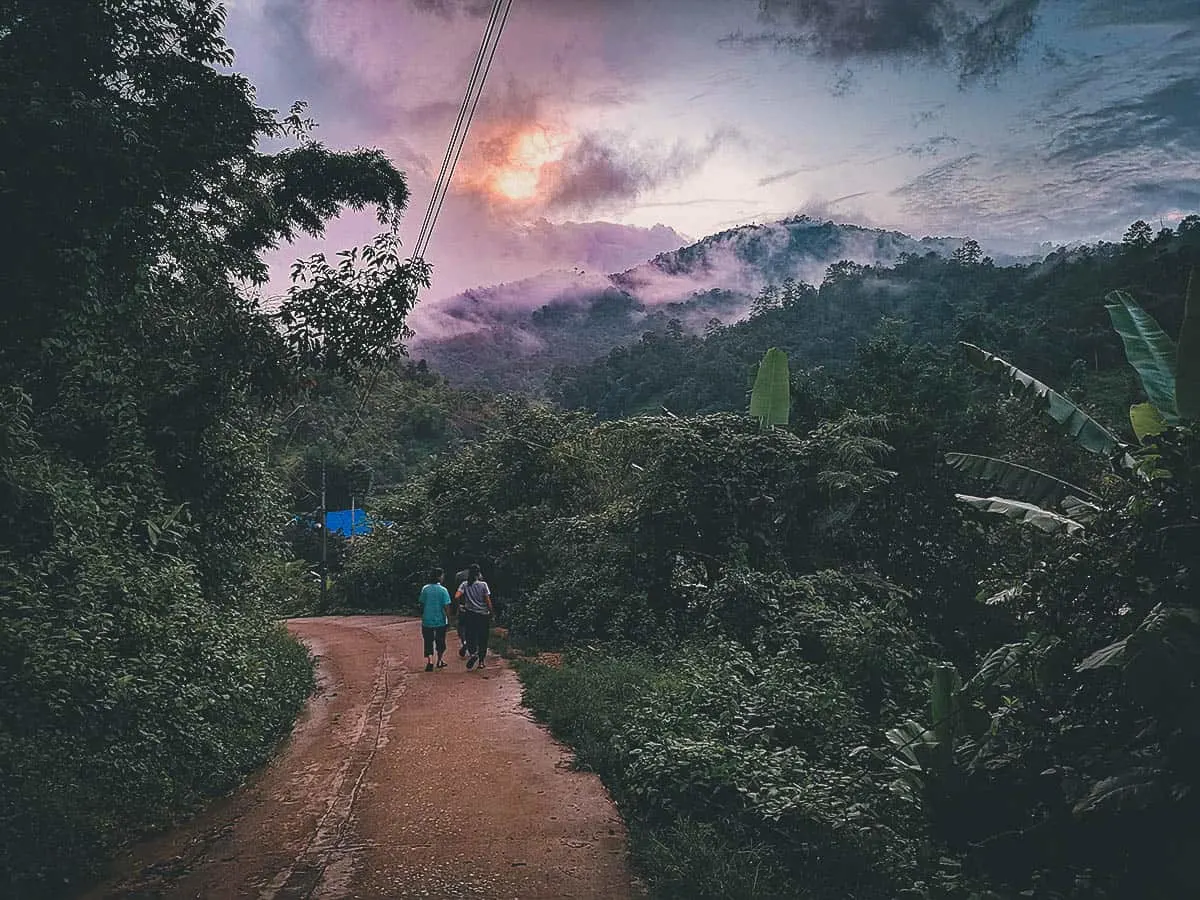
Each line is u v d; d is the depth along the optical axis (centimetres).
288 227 1107
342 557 3741
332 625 2281
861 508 1361
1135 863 389
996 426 1684
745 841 498
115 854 539
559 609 1516
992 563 1329
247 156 912
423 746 768
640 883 462
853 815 498
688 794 551
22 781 539
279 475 1451
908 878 452
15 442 639
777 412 1409
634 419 1560
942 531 1380
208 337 994
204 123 739
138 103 698
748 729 665
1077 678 443
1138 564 418
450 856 507
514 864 492
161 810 609
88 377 915
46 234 584
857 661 892
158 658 733
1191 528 399
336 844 536
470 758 720
